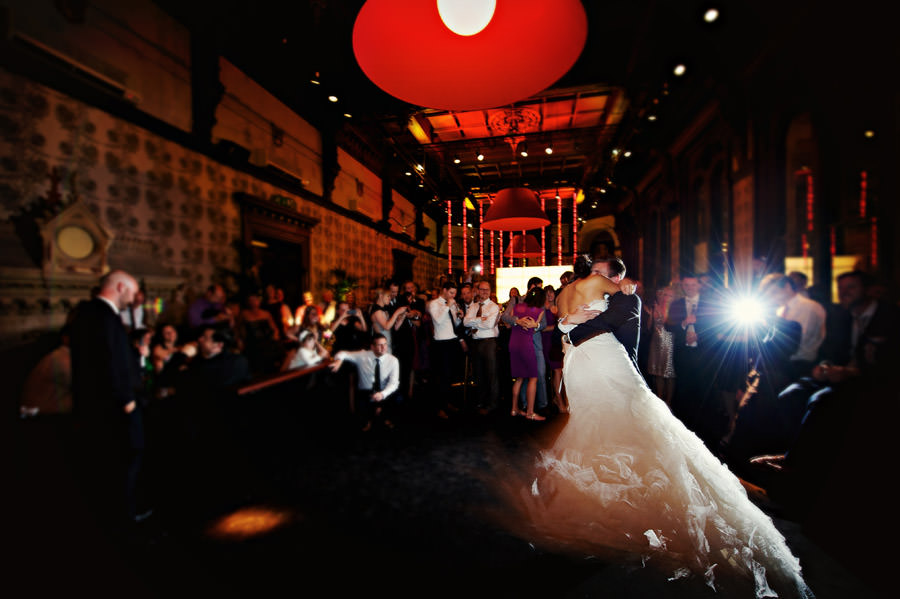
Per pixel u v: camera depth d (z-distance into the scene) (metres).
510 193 7.06
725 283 6.31
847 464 2.01
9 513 2.36
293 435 3.76
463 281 6.50
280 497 2.66
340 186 9.33
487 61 2.49
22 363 3.24
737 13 4.42
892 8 2.70
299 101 7.42
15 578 1.88
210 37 5.18
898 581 1.70
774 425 3.06
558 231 18.22
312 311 6.20
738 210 5.95
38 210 3.40
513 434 3.94
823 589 1.70
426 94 2.54
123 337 2.40
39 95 3.42
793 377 3.04
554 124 9.76
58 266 3.51
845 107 3.09
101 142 3.96
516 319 4.46
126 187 4.21
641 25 5.36
